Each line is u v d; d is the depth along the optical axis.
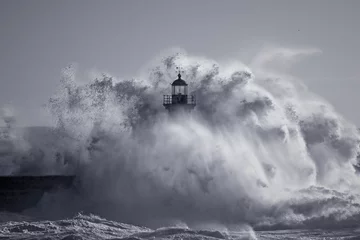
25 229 99.12
